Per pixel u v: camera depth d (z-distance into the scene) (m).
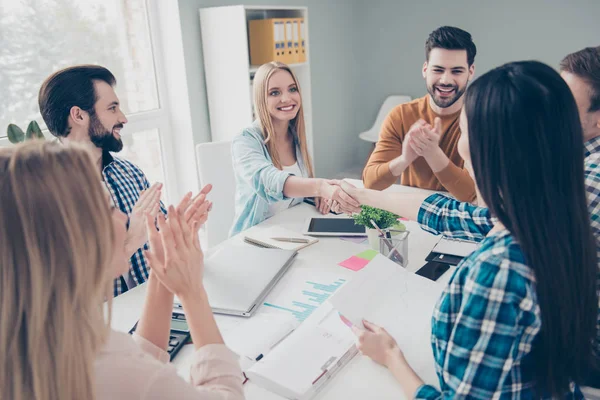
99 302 0.62
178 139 3.30
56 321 0.58
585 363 0.76
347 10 4.52
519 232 0.67
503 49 4.11
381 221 1.41
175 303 1.17
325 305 1.14
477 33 4.17
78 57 2.76
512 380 0.72
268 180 1.78
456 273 0.74
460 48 1.88
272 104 1.96
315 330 1.05
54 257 0.57
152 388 0.61
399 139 2.12
